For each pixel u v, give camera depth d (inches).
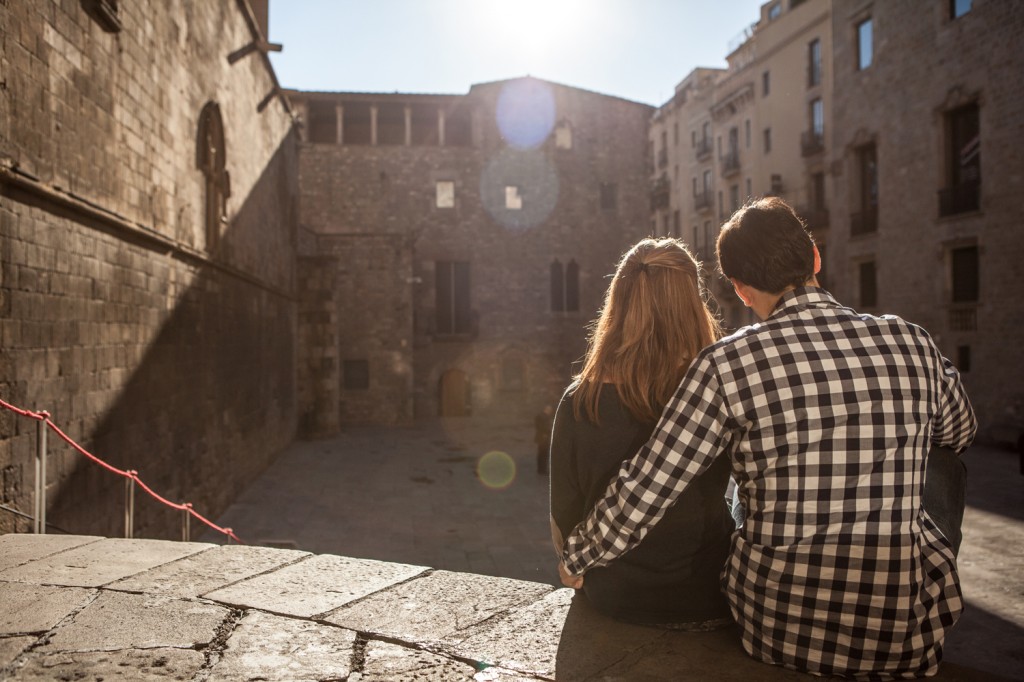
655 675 76.9
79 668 81.0
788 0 1390.3
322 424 1066.1
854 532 70.3
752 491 74.9
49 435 274.8
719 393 74.2
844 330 74.7
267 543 440.5
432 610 95.9
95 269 322.7
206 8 524.7
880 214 971.3
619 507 77.7
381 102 1390.3
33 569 116.0
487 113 1417.3
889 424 70.7
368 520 567.5
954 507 85.1
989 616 321.4
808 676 75.7
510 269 1424.7
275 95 830.5
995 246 802.8
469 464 846.5
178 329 452.1
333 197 1371.8
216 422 552.1
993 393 805.9
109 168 339.9
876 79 978.7
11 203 249.9
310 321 1069.1
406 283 1254.3
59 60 287.3
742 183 1509.6
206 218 526.0
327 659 82.9
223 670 80.5
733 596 80.8
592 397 85.4
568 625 89.7
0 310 241.3
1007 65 785.6
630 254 89.5
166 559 120.8
